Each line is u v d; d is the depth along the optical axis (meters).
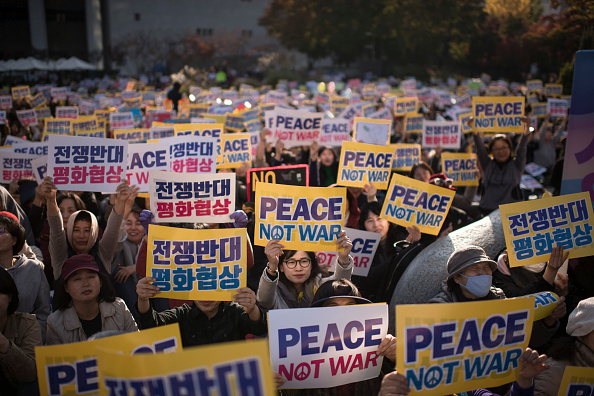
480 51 64.12
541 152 14.09
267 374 2.18
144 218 4.63
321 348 3.10
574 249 3.81
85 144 5.36
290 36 63.88
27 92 21.25
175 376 2.19
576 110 4.69
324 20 60.75
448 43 64.94
